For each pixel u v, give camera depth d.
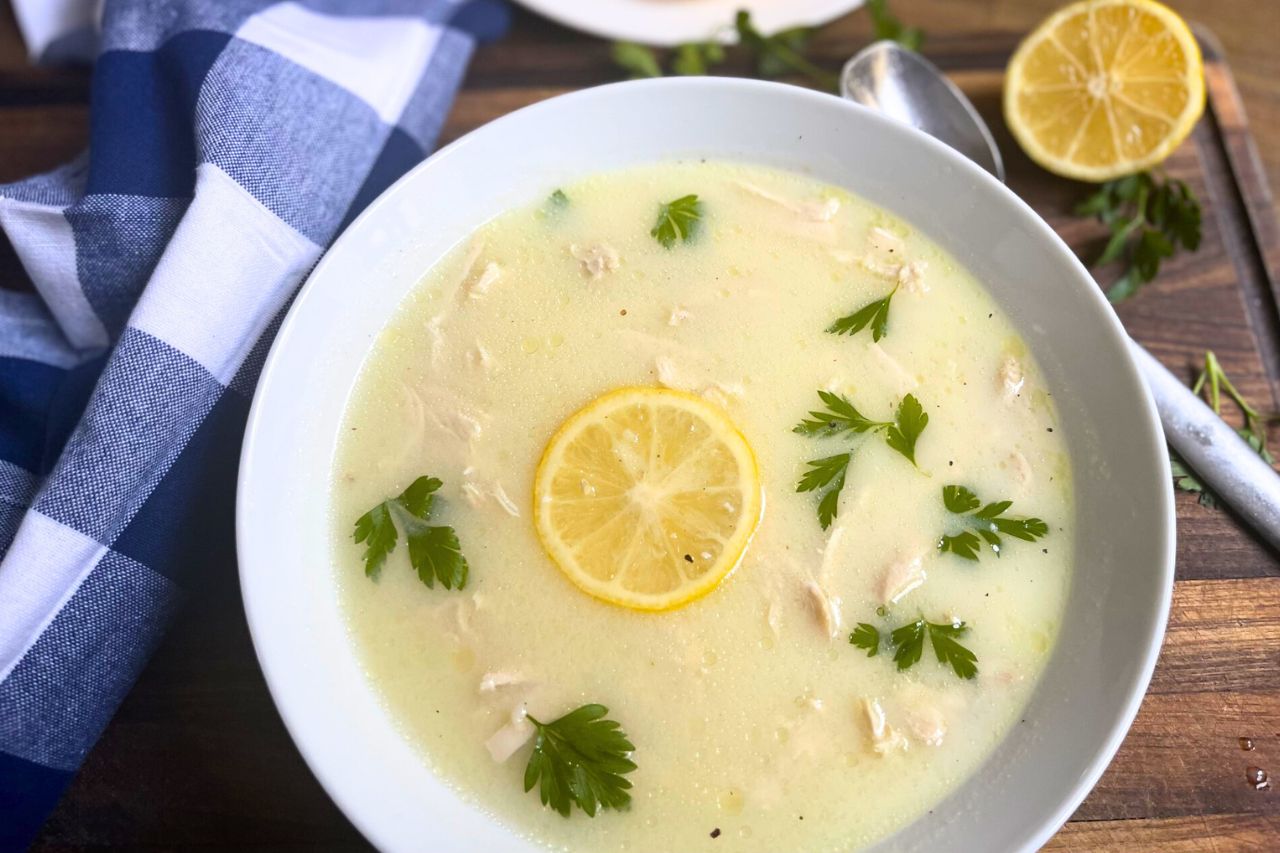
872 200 0.46
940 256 0.46
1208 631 0.45
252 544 0.42
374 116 0.49
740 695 0.42
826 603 0.42
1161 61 0.50
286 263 0.46
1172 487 0.42
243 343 0.45
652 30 0.53
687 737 0.42
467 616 0.43
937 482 0.44
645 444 0.43
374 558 0.43
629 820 0.42
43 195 0.46
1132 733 0.44
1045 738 0.42
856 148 0.46
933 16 0.54
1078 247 0.50
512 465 0.44
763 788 0.42
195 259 0.44
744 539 0.43
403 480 0.44
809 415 0.44
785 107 0.46
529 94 0.53
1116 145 0.50
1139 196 0.50
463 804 0.42
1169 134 0.50
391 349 0.45
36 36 0.52
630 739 0.42
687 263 0.46
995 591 0.43
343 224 0.47
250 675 0.45
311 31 0.49
